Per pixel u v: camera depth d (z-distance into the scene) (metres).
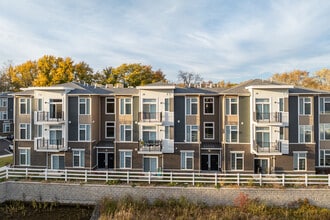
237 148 23.73
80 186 19.70
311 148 23.36
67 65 47.94
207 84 30.22
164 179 21.52
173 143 24.14
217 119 25.20
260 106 23.33
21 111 25.33
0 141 41.44
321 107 24.03
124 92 25.97
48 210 18.95
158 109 24.19
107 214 17.19
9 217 17.77
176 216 17.03
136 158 24.47
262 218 16.30
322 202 18.39
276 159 23.33
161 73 54.66
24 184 20.02
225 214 16.88
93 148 25.02
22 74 55.19
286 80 54.50
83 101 24.81
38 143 24.33
